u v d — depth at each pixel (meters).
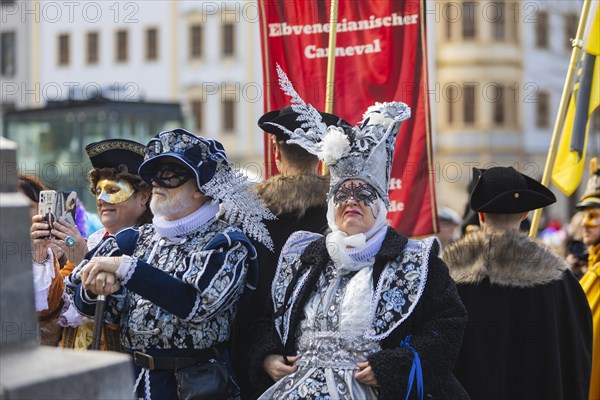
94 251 4.46
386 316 4.07
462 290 5.12
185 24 38.94
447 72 34.19
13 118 18.25
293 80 5.93
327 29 5.92
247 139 38.38
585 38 6.31
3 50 39.16
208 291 4.09
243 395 4.57
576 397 5.22
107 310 4.33
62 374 2.58
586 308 5.28
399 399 3.96
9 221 2.68
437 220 5.86
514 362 5.10
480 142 34.47
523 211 5.17
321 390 4.07
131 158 4.95
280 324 4.28
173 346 4.19
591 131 28.58
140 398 4.20
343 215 4.21
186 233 4.28
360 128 4.25
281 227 4.67
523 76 34.31
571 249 7.45
